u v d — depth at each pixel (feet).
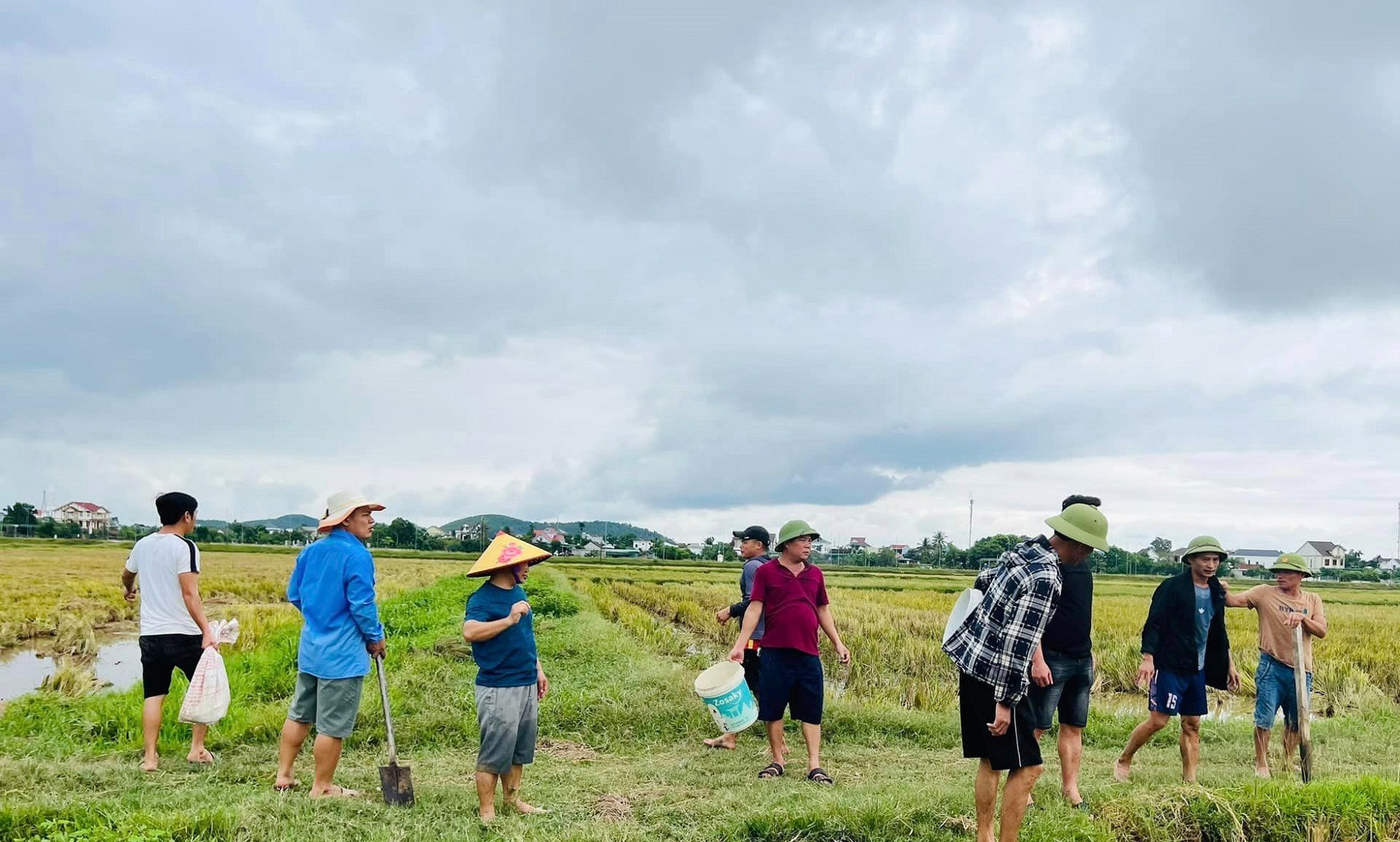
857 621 72.90
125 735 26.55
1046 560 17.44
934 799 20.36
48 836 15.70
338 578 20.56
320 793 20.06
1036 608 16.99
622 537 610.65
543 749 26.96
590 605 80.07
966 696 18.01
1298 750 28.17
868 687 42.27
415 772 23.63
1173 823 20.29
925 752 27.89
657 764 25.38
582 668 40.14
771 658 24.57
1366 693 43.09
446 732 27.32
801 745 28.12
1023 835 18.80
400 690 31.60
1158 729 24.00
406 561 233.55
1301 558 25.90
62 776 20.44
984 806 17.95
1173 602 23.68
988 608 17.60
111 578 120.88
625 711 30.04
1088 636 20.97
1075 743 21.58
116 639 66.44
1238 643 62.44
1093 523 18.52
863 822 18.75
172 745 24.93
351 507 21.11
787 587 24.89
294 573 21.30
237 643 51.90
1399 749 29.73
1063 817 20.02
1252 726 32.94
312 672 20.38
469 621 19.17
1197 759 24.43
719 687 26.43
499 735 19.02
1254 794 20.94
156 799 18.48
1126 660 52.49
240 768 22.59
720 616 31.35
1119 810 20.58
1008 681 17.12
